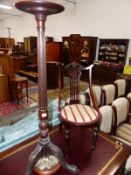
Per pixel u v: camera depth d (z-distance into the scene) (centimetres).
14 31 1055
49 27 791
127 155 145
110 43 552
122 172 146
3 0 920
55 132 175
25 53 757
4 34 1170
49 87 508
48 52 673
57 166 127
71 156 142
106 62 553
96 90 271
